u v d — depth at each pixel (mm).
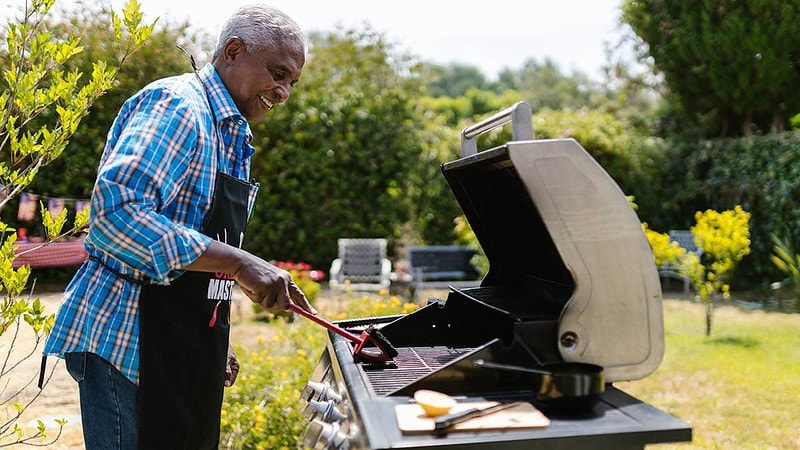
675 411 3922
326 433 1514
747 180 8633
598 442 1226
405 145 9359
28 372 4598
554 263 1823
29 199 7465
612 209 1438
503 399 1412
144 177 1510
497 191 1976
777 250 7480
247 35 1785
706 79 9680
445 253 8359
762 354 5230
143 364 1662
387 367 1669
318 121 9117
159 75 8328
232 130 1814
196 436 1770
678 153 9766
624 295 1453
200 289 1718
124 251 1489
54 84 2074
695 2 9383
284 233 9172
